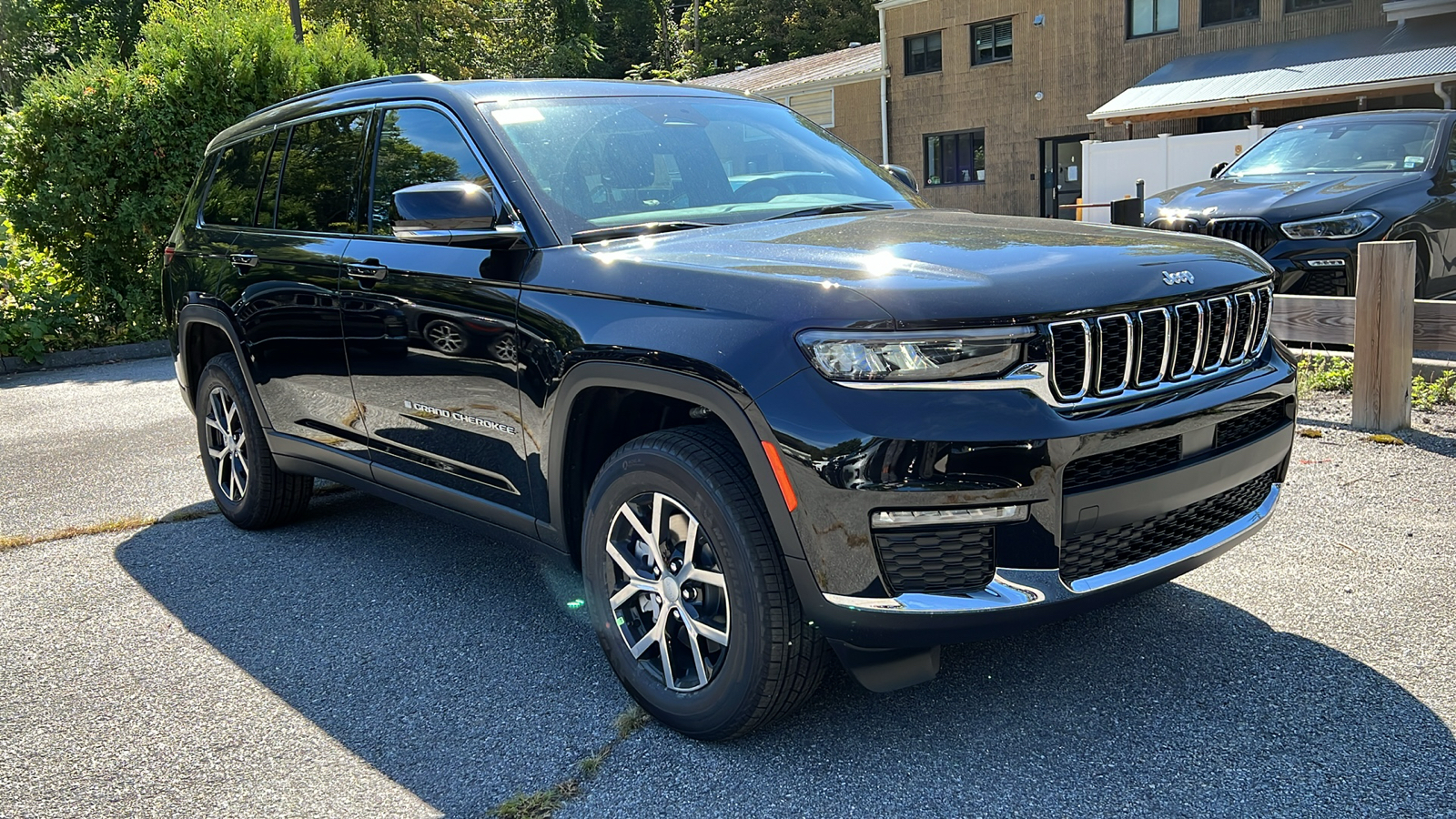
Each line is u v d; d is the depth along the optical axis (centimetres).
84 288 1187
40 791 262
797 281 242
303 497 467
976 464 222
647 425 304
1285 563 362
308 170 409
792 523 233
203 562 434
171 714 301
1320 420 547
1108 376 242
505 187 314
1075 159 2450
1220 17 2162
